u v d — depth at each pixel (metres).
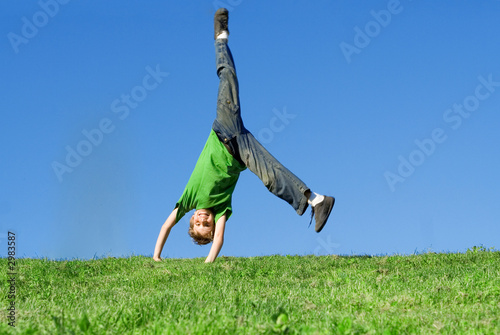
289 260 10.88
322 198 8.23
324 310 5.15
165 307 4.98
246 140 8.73
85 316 3.80
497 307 5.30
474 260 9.81
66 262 10.66
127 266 10.25
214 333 3.77
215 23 9.34
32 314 4.78
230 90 8.88
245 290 6.71
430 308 5.33
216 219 10.71
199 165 10.47
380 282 7.06
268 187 8.53
